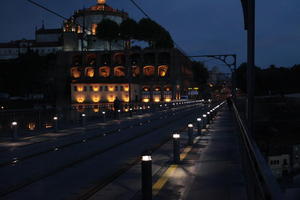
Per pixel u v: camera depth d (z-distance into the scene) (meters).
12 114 19.88
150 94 102.75
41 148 15.05
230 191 7.38
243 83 128.12
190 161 11.12
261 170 3.35
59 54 110.62
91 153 13.30
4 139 18.12
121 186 8.09
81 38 140.50
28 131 21.22
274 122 70.38
